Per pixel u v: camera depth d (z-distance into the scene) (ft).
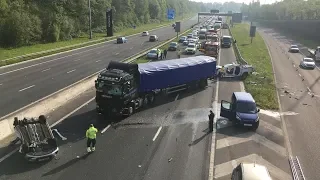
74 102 89.40
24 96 91.35
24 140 56.65
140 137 68.33
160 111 85.92
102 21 327.06
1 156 56.54
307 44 280.92
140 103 85.05
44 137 59.16
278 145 67.92
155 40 256.52
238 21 465.47
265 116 85.66
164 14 604.90
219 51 205.98
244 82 123.03
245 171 45.37
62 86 104.68
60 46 204.64
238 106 77.87
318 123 82.74
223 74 130.31
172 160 58.65
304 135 74.23
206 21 585.22
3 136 64.18
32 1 231.91
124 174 53.01
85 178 51.16
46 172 52.31
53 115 78.38
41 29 223.10
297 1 513.86
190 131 72.90
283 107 95.45
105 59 161.79
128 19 410.93
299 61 186.50
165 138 68.39
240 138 70.18
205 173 54.60
